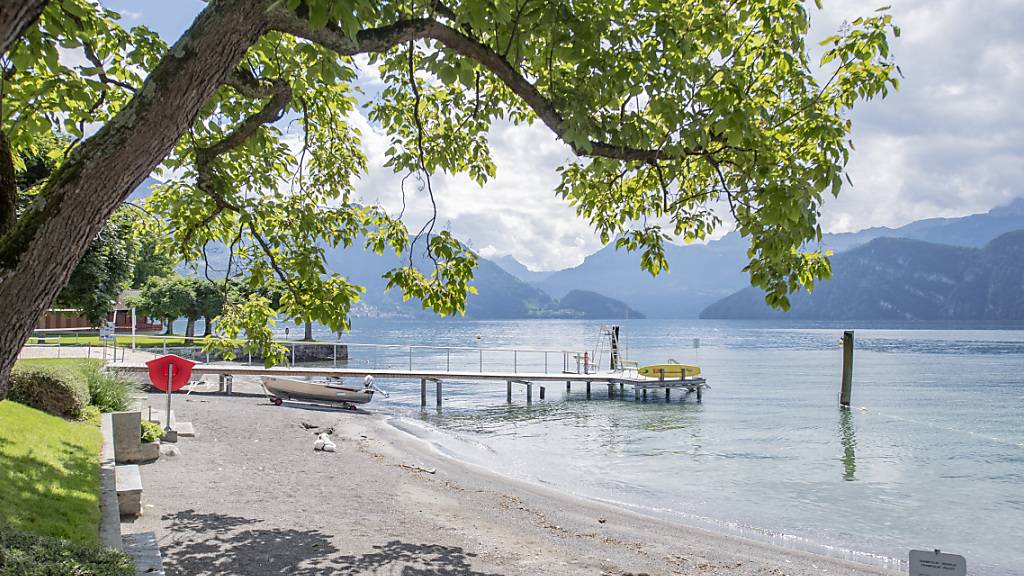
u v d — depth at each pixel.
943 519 13.68
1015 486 16.69
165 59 2.99
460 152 7.93
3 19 2.15
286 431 19.98
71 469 8.33
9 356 2.78
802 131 4.95
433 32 4.11
